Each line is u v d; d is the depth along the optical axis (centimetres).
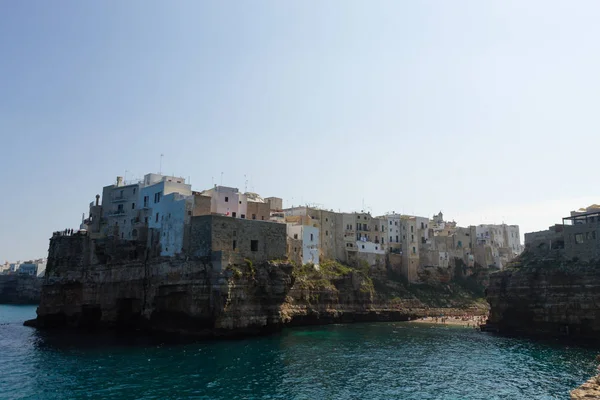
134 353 6388
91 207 10794
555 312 8300
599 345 7356
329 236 13488
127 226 10075
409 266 14788
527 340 8106
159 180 10538
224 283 7681
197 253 8125
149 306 8806
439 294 14600
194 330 7788
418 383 4922
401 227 15338
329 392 4538
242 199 10162
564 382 4928
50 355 6256
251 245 8525
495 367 5731
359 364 5888
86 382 4775
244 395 4366
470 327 10562
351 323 11419
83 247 10369
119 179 11062
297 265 11050
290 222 12538
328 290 11206
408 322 11981
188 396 4300
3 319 12694
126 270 9450
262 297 8412
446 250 15875
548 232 9475
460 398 4369
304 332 9106
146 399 4191
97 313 10000
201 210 8556
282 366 5659
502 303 9512
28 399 4197
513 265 9725
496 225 17762
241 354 6372
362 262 13962
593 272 7812
